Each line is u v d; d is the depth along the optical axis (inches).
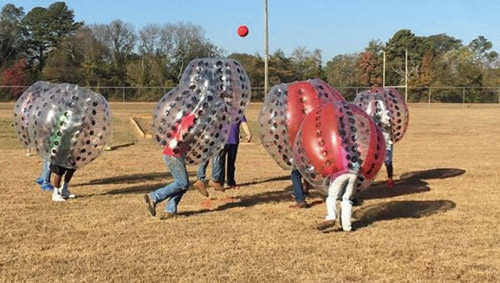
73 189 413.4
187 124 308.5
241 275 231.5
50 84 385.1
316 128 293.0
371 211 347.3
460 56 2632.9
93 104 351.9
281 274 233.1
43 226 304.3
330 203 293.6
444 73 2509.8
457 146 730.2
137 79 2364.7
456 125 1077.1
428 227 307.7
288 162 350.9
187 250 263.9
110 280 224.7
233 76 408.2
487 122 1153.4
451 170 520.7
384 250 265.6
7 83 2242.9
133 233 292.0
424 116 1348.4
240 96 410.6
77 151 350.9
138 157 597.0
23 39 2571.4
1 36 2519.7
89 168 515.5
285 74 2340.1
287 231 298.0
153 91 2017.7
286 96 350.3
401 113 418.0
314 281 225.9
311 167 295.4
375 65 2618.1
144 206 354.9
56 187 366.0
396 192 411.8
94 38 2479.1
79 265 241.9
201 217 327.6
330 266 243.3
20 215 329.1
